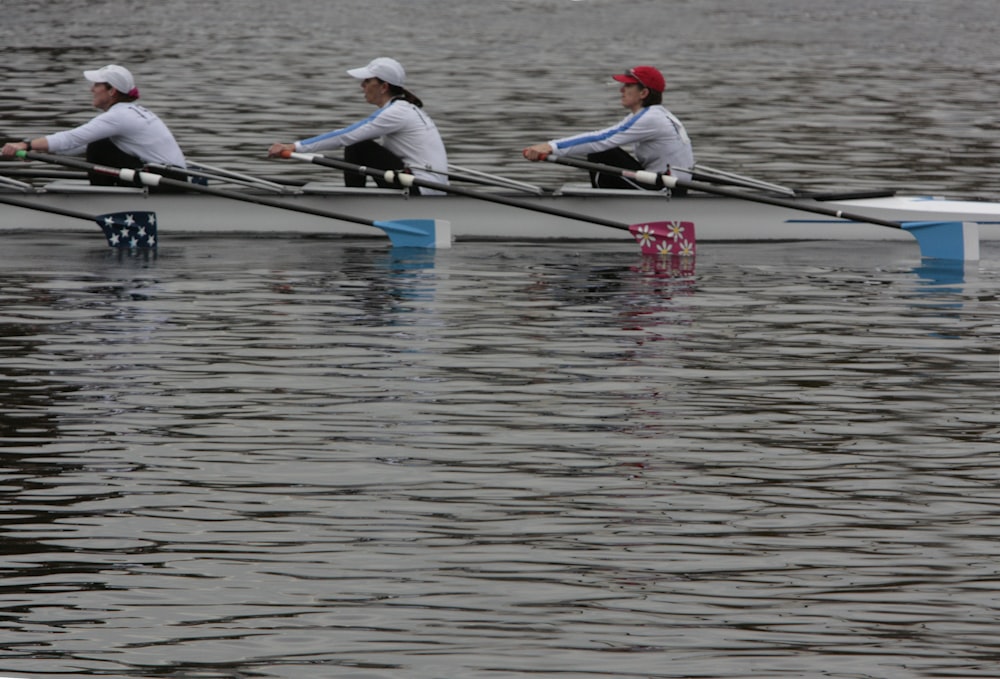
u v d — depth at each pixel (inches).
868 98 4751.5
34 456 1381.6
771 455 1408.7
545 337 1841.8
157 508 1261.1
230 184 2699.3
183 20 7598.4
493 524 1237.1
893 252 2475.4
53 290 2076.8
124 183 2519.7
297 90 4731.8
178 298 2037.4
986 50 6663.4
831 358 1756.9
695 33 7450.8
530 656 1019.9
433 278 2198.6
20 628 1053.8
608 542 1201.4
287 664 1008.2
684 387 1628.9
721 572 1147.9
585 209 2517.2
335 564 1156.5
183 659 1014.4
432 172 2464.3
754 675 997.8
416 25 7623.0
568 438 1451.8
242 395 1578.5
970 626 1062.4
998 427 1497.3
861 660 1016.9
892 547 1194.6
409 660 1013.8
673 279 2215.8
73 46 6166.3
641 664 1010.1
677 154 2532.0
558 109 4392.2
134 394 1577.3
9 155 2418.8
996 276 2269.9
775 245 2524.6
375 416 1513.3
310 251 2413.9
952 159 3491.6
